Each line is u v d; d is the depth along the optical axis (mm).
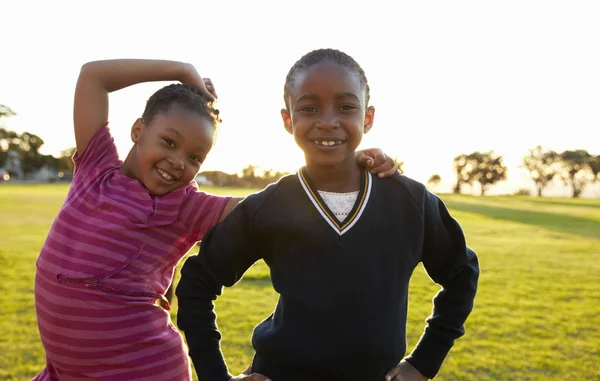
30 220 17766
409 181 1844
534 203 49719
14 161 90000
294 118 1722
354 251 1684
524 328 5621
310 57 1724
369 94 1837
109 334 1907
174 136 1961
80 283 1916
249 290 7168
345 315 1646
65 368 1981
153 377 1947
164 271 2102
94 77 2197
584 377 4188
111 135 2236
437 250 1876
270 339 1736
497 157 93875
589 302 6980
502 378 4133
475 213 31156
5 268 8383
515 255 11922
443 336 1892
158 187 2029
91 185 2088
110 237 1952
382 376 1712
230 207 2135
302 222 1721
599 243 14992
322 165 1723
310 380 1679
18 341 4621
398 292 1729
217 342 1868
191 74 2273
